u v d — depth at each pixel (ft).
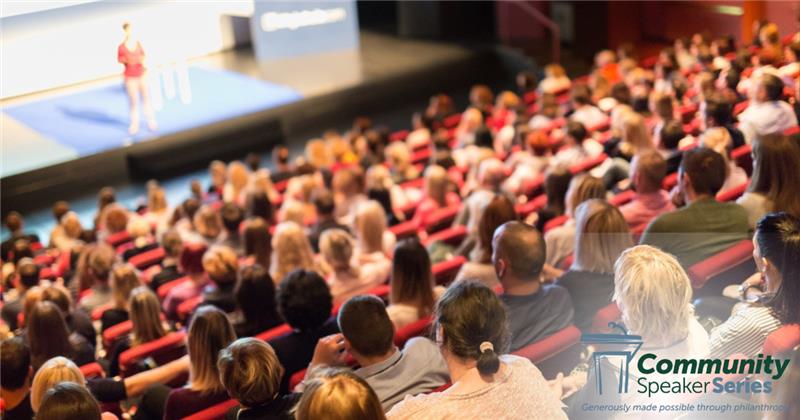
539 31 54.85
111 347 17.12
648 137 22.09
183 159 44.83
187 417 10.93
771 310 9.02
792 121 19.89
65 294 17.79
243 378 9.49
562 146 29.73
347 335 10.27
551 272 13.76
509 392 8.18
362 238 17.76
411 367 10.41
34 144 43.06
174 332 16.76
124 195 42.45
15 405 12.62
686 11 48.39
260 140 47.34
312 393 7.22
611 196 19.60
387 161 34.94
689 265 11.54
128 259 25.35
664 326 8.68
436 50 55.72
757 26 35.37
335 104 50.08
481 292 8.48
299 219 23.77
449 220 22.63
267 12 53.78
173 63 41.68
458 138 36.01
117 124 44.98
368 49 56.90
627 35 51.85
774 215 9.28
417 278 13.34
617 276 8.87
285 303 12.57
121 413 14.21
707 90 27.68
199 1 36.52
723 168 13.03
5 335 17.46
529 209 20.35
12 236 30.58
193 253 18.93
